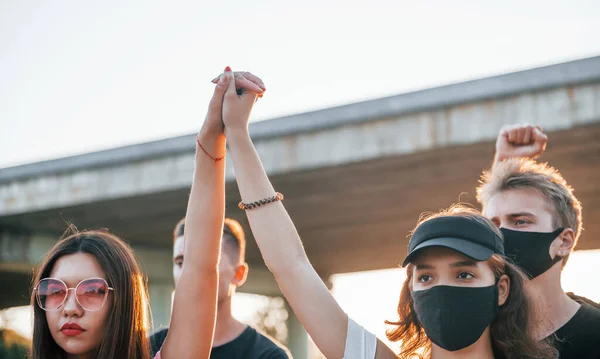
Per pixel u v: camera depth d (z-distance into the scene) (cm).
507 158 426
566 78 1530
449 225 278
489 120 1617
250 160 306
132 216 2342
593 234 2538
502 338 280
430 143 1678
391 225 2467
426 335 291
